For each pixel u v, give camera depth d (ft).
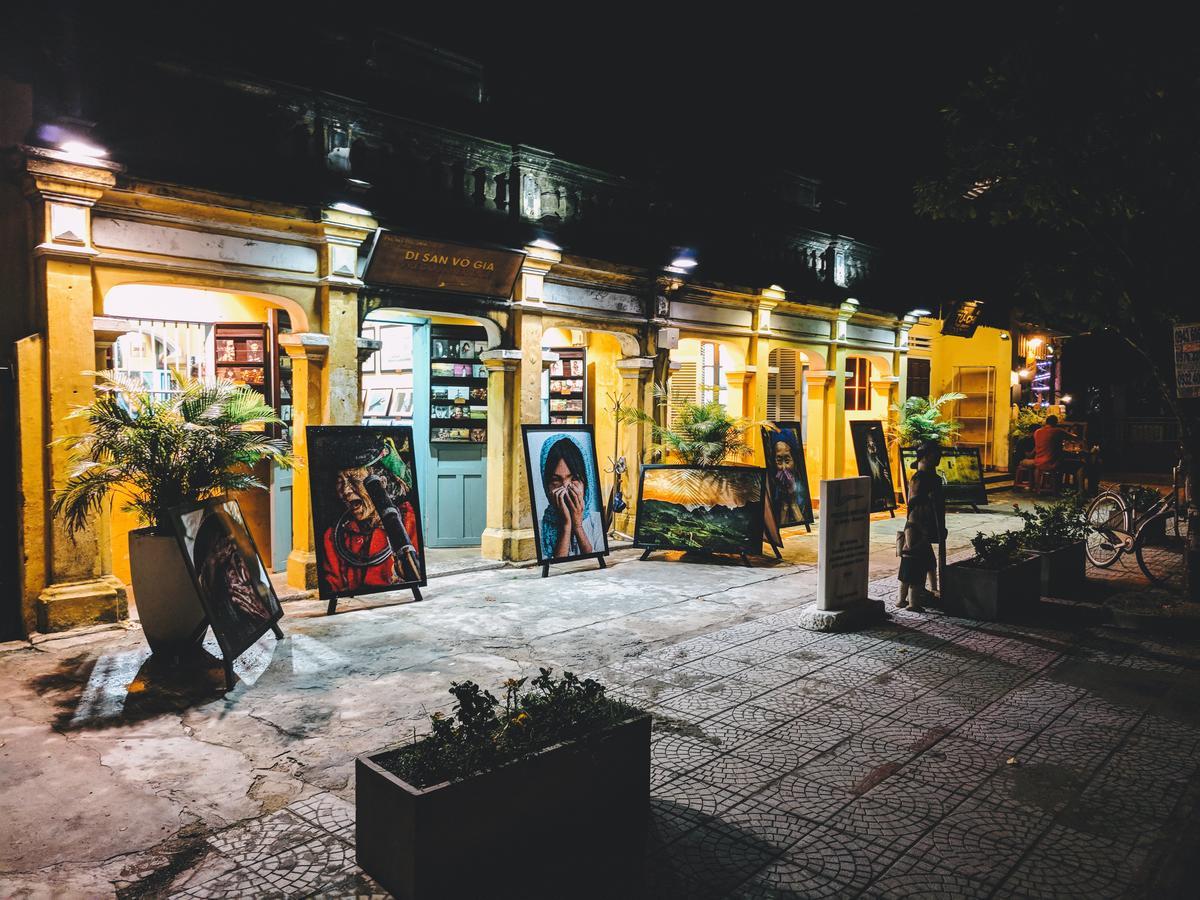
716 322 42.06
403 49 29.25
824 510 23.86
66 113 20.84
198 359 29.37
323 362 27.20
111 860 11.47
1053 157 24.73
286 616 24.76
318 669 19.90
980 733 16.30
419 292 29.81
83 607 22.06
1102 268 26.89
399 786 10.18
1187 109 22.45
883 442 48.52
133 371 28.09
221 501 21.31
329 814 12.80
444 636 22.91
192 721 16.62
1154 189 24.39
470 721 11.25
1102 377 81.20
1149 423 83.10
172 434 20.03
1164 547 38.55
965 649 22.17
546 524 31.22
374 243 27.43
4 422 21.31
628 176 36.45
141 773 14.28
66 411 21.61
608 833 12.03
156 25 22.35
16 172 20.98
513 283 32.30
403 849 10.17
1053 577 28.02
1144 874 11.31
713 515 34.42
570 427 32.78
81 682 18.67
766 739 15.85
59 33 20.61
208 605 18.63
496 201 31.96
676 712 17.24
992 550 27.32
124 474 19.90
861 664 20.70
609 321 36.45
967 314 61.57
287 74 25.16
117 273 22.59
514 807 10.83
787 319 46.65
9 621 21.54
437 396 36.14
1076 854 11.83
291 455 27.68
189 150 23.49
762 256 44.91
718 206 41.78
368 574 25.84
